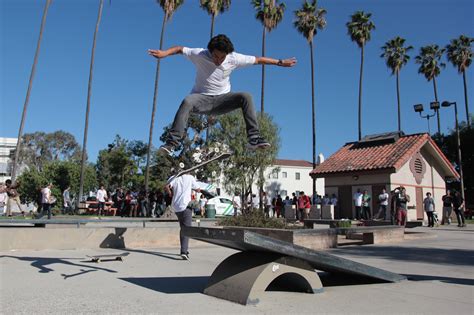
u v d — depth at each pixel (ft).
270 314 12.76
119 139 174.09
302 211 70.85
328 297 15.26
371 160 86.22
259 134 16.39
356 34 125.49
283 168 175.52
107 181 168.25
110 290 16.12
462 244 38.37
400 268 23.48
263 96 111.45
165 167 145.89
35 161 220.84
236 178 101.24
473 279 19.72
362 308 13.64
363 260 27.14
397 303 14.40
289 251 14.37
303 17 121.39
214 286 15.33
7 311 12.81
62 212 90.74
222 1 110.93
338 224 49.34
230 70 16.26
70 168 128.16
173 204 26.14
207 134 99.91
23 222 29.78
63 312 12.75
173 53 16.16
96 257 25.44
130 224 45.37
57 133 228.22
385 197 64.59
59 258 25.50
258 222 44.62
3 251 28.63
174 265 23.38
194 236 15.14
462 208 68.08
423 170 89.45
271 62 16.74
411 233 46.34
